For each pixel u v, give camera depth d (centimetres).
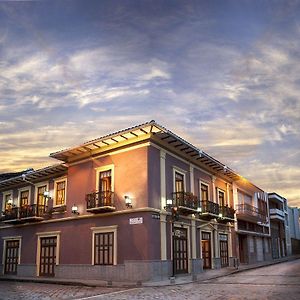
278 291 1249
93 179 2089
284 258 4034
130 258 1814
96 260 1958
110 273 1867
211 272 2128
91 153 2133
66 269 2094
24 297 1319
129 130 1866
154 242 1806
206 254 2342
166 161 2030
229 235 2706
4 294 1429
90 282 1767
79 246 2066
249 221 3222
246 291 1277
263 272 2117
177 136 1962
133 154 1945
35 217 2353
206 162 2431
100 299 1206
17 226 2561
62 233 2202
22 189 2689
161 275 1800
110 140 1992
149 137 1902
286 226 4862
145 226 1802
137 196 1870
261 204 3759
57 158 2266
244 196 3297
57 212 2280
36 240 2381
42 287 1698
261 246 3572
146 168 1870
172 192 2030
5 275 2472
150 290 1433
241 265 2756
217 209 2378
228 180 2872
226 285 1498
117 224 1912
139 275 1758
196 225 2239
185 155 2230
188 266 2069
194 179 2308
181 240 2059
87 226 2056
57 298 1273
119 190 1950
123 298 1209
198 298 1143
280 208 4656
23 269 2414
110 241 1923
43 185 2520
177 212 1917
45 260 2286
